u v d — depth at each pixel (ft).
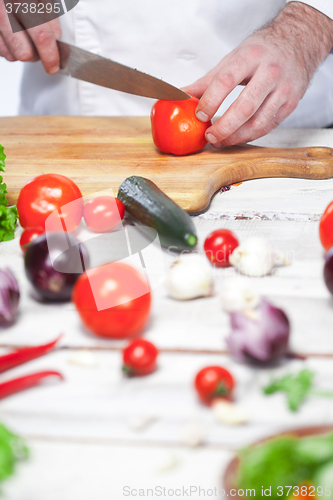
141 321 2.81
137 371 2.67
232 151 4.11
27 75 5.39
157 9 4.71
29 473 2.43
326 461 2.28
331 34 4.33
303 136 4.45
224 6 4.68
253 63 3.95
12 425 2.56
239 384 2.64
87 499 2.39
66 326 2.88
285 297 2.98
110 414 2.59
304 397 2.59
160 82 3.92
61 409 2.60
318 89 4.94
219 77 3.90
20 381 2.63
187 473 2.43
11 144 4.31
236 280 2.89
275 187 3.89
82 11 4.86
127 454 2.48
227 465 2.37
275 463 2.29
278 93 4.02
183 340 2.81
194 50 4.88
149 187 3.41
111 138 4.36
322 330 2.81
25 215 3.33
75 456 2.48
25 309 2.96
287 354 2.72
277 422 2.53
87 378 2.69
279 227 3.45
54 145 4.28
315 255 3.22
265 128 4.17
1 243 3.37
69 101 5.34
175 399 2.62
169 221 3.20
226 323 2.87
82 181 3.79
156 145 4.10
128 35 4.87
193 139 4.00
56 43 4.32
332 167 3.96
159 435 2.53
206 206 3.64
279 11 4.43
